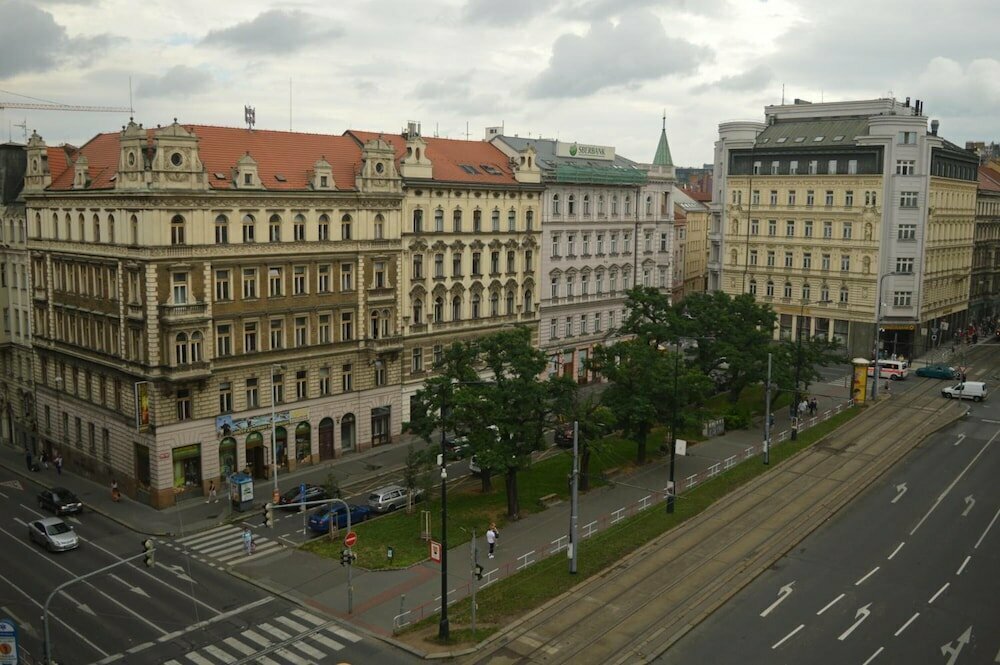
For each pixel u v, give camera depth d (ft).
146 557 122.62
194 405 205.46
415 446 250.57
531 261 291.99
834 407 290.35
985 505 193.88
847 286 366.22
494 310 282.77
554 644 131.23
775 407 290.76
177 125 195.42
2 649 112.27
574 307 314.76
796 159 374.84
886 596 147.54
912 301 359.66
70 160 245.04
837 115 390.42
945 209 381.40
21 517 197.67
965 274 418.72
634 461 231.71
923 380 335.67
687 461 231.09
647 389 215.72
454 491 210.79
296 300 223.30
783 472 218.38
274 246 216.33
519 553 168.86
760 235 388.16
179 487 206.49
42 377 247.09
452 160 277.44
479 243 271.90
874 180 353.10
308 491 200.75
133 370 203.41
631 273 341.21
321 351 230.07
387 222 242.78
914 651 128.98
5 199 254.06
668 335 265.54
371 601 149.48
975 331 434.30
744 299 280.51
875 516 187.73
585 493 206.18
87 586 157.28
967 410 284.00
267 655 130.52
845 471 218.38
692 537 174.29
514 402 188.75
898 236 353.92
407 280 251.60
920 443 246.27
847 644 130.93
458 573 160.45
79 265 221.46
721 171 398.42
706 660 126.21
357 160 246.06
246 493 199.93
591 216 315.99
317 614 144.87
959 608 143.13
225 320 208.74
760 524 181.27
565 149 323.98
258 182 212.43
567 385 196.44
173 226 197.77
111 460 219.20
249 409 216.74
